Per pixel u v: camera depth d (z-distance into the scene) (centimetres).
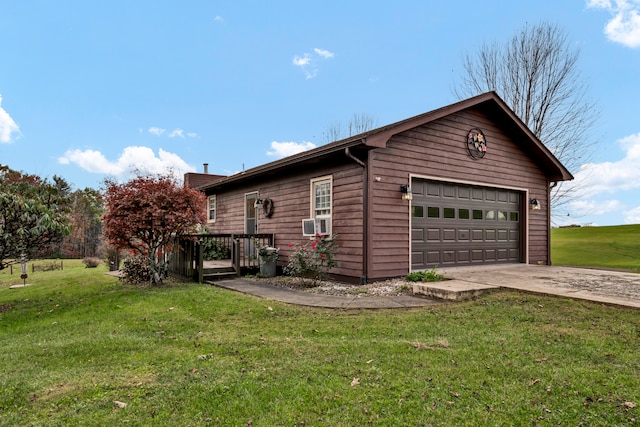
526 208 1136
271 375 323
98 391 304
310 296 678
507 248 1102
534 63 1822
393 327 469
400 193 838
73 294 815
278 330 471
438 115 884
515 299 603
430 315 523
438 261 926
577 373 314
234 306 606
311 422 250
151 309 612
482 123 1030
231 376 323
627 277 819
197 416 262
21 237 748
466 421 248
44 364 376
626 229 1922
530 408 261
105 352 403
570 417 249
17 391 309
